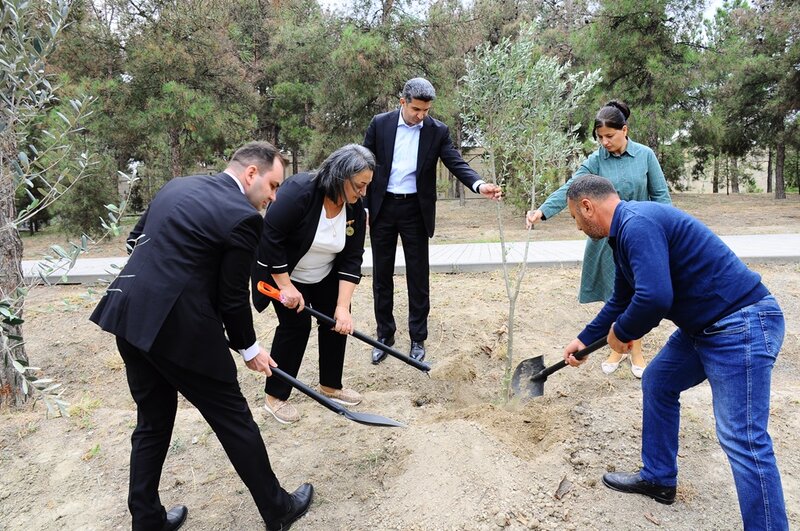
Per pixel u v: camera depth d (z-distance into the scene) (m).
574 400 3.70
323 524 2.49
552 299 5.28
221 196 2.14
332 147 15.17
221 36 13.08
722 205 17.06
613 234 2.25
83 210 11.94
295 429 3.29
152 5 12.21
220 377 2.15
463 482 2.55
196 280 2.07
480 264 6.34
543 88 3.33
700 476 2.72
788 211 14.45
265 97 17.70
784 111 16.23
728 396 2.08
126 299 2.06
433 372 4.06
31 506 2.72
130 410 3.75
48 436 3.29
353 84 13.66
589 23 14.89
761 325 2.06
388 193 3.85
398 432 3.10
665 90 12.86
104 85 11.09
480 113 3.42
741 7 17.41
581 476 2.71
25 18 1.94
